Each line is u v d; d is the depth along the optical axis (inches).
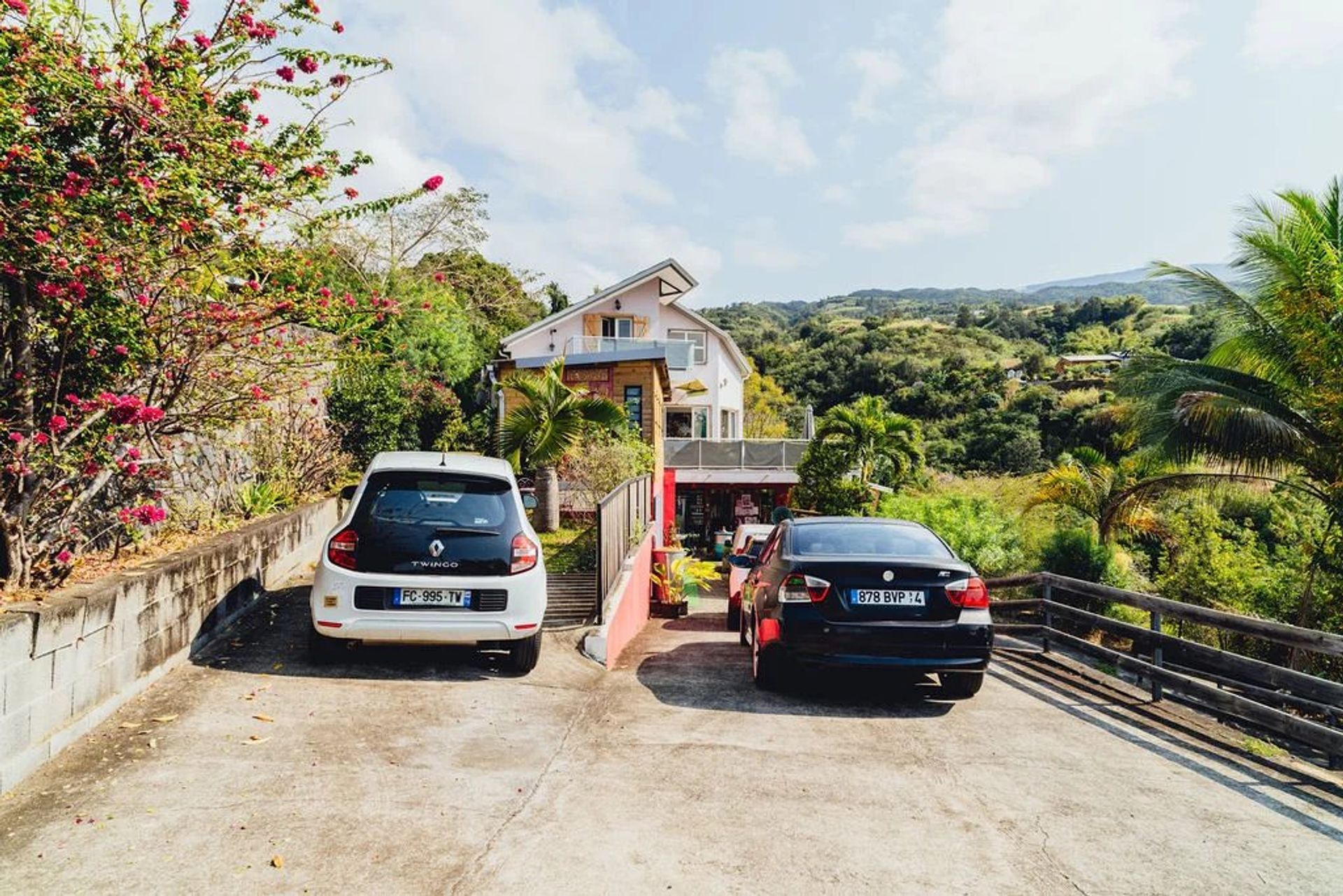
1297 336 554.9
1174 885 140.9
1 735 156.9
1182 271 612.1
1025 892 137.4
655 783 183.2
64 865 133.0
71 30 210.4
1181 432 581.0
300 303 261.7
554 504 551.5
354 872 135.9
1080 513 877.8
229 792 163.8
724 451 1275.8
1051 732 238.7
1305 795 189.3
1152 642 279.4
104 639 197.2
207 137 219.9
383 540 246.2
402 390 798.5
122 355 226.2
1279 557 751.1
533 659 268.2
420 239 1152.2
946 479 1686.8
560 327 1343.5
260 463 426.6
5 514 189.3
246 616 309.0
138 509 223.0
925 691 289.4
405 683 247.4
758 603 289.4
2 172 185.3
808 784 185.8
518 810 164.2
